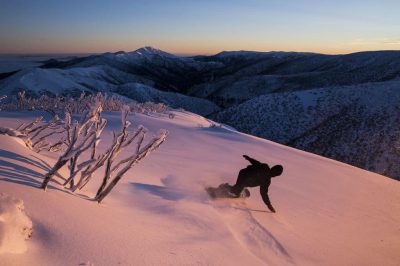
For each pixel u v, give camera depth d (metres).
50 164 3.65
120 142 3.25
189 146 9.07
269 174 4.58
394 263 3.76
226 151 9.05
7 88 135.12
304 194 6.05
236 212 4.16
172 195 4.22
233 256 2.72
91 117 2.85
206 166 6.66
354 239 4.30
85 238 2.07
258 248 3.23
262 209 4.66
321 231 4.32
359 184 7.86
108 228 2.38
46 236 1.93
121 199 3.57
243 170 4.69
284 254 3.26
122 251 2.10
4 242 1.59
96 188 3.74
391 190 7.81
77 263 1.78
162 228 2.88
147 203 3.64
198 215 3.48
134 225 2.69
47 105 15.33
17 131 4.37
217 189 4.77
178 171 5.90
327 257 3.47
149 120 13.97
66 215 2.29
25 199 2.27
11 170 2.76
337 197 6.34
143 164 5.98
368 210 5.84
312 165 9.09
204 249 2.64
